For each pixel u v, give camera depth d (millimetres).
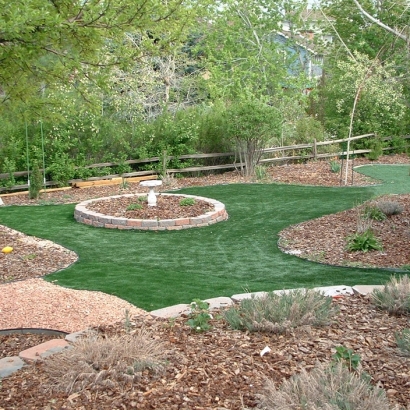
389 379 3414
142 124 15727
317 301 4484
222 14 23969
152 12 5199
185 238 8766
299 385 3111
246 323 4246
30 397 3301
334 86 19203
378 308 4801
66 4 5000
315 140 17797
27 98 6133
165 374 3475
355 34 22453
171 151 15586
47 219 10336
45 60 6047
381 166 16969
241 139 15688
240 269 6961
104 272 6773
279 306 4367
